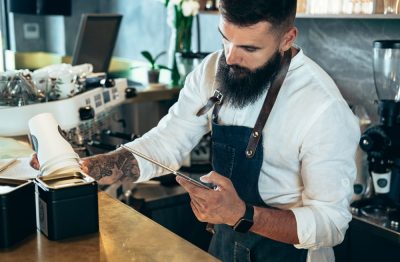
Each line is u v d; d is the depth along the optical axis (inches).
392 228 83.4
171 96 129.4
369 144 85.4
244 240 68.2
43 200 51.0
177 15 133.4
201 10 129.9
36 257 47.6
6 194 48.3
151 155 69.4
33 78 84.5
